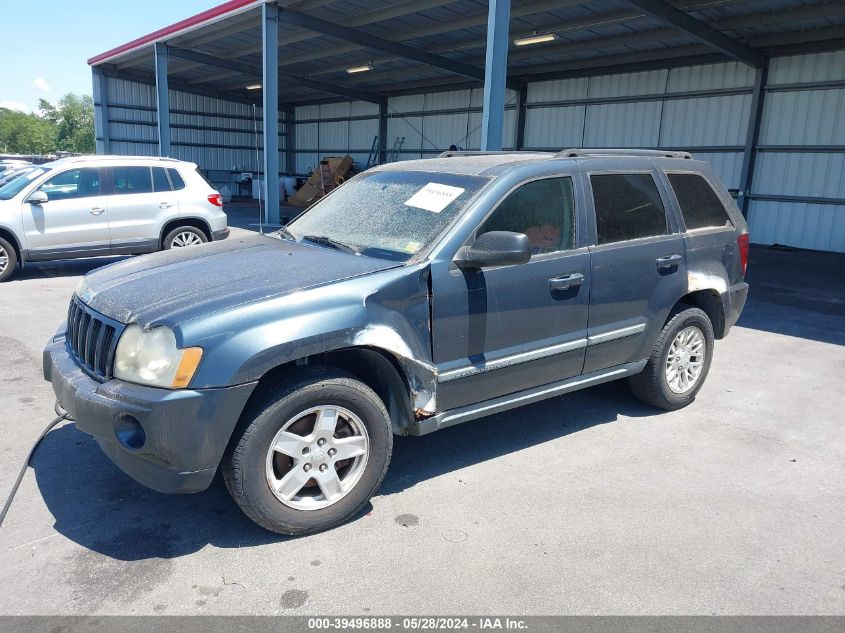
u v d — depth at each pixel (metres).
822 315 8.49
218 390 2.71
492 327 3.51
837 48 14.36
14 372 5.37
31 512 3.22
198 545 2.97
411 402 3.27
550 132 21.00
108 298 3.16
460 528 3.15
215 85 29.80
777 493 3.57
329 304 2.98
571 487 3.59
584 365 4.06
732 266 4.92
